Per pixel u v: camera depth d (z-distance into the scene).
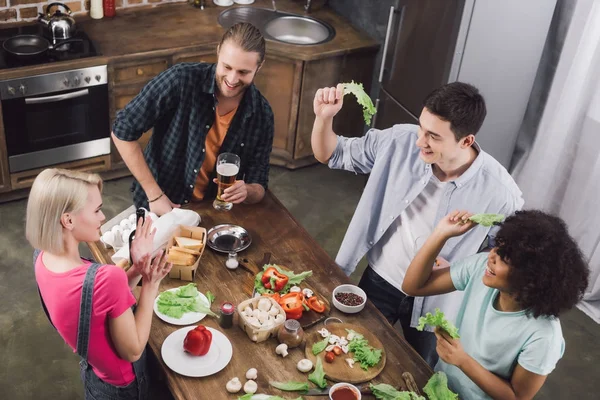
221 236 2.77
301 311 2.45
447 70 3.93
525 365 2.03
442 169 2.53
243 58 2.57
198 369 2.21
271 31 4.90
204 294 2.50
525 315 2.05
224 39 2.60
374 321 2.50
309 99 4.71
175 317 2.38
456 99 2.26
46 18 4.23
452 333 2.05
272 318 2.37
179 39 4.44
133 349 2.07
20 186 4.31
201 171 3.04
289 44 4.55
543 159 4.21
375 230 2.83
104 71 4.18
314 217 4.56
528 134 4.44
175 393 2.16
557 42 4.10
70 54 4.10
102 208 4.36
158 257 2.10
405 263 2.74
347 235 2.88
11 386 3.19
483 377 2.08
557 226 1.96
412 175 2.64
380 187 2.74
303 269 2.68
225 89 2.69
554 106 4.12
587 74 3.89
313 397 2.19
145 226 2.14
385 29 4.71
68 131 4.28
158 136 2.97
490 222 2.20
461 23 3.74
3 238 4.07
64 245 1.96
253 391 2.15
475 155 2.54
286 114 4.77
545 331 2.01
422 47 4.11
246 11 4.95
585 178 4.07
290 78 4.61
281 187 4.80
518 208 2.61
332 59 4.62
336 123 4.96
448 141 2.33
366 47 4.68
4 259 3.92
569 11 3.97
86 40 4.25
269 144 3.01
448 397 2.17
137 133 2.81
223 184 2.74
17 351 3.37
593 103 3.91
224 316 2.35
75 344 2.05
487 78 3.99
